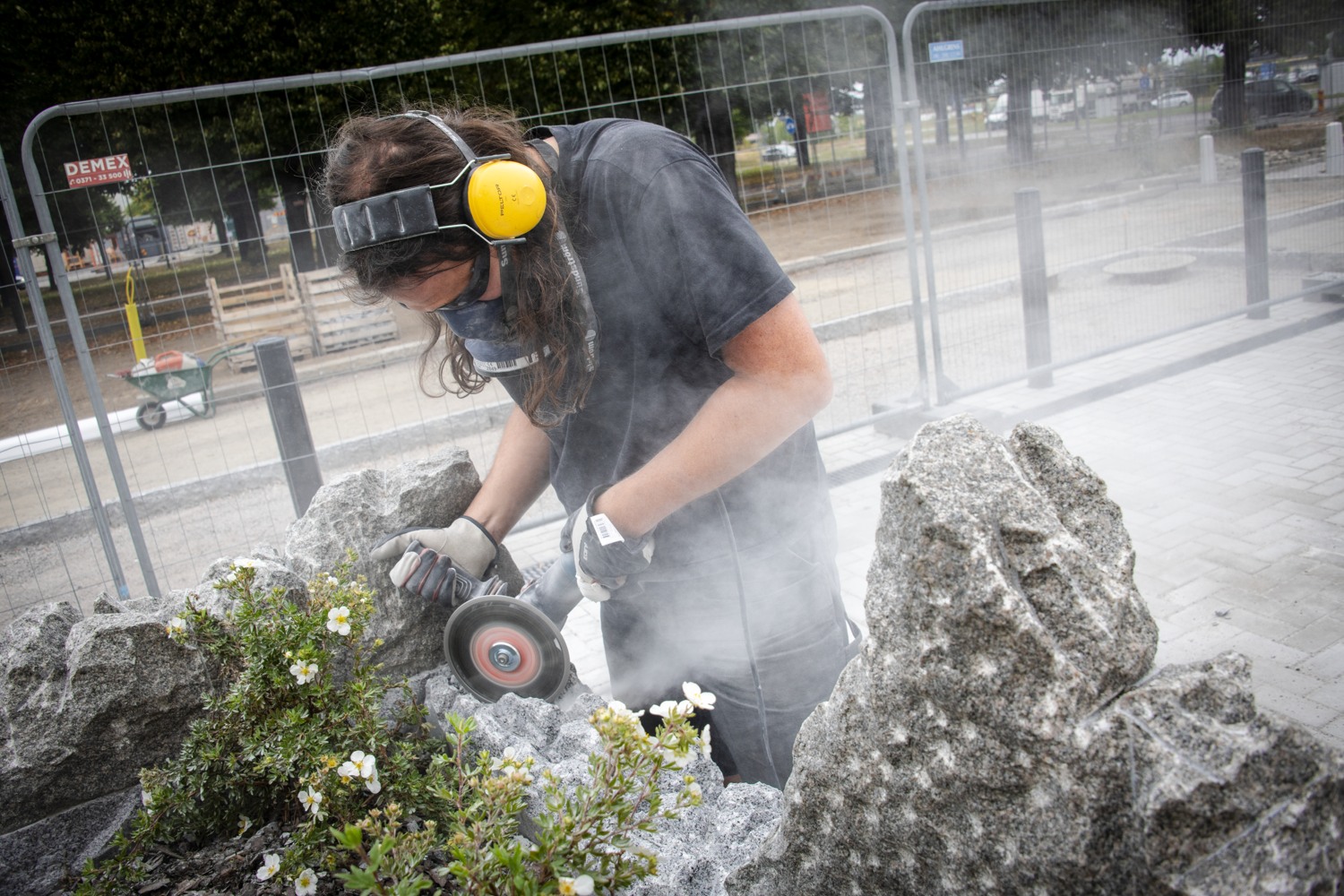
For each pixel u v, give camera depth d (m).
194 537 6.22
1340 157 7.71
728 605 1.89
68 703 1.80
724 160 5.96
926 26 6.06
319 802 1.51
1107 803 0.95
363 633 1.84
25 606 5.38
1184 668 1.01
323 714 1.70
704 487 1.56
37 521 6.49
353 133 1.47
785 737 2.01
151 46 13.79
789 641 1.94
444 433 7.74
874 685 1.11
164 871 1.75
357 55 14.48
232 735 1.74
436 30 14.70
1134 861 0.93
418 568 1.96
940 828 1.08
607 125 1.66
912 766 1.09
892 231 14.52
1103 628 1.01
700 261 1.48
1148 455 5.14
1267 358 6.57
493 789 1.30
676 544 1.83
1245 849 0.87
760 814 1.56
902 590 1.07
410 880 1.20
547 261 1.49
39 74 13.52
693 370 1.70
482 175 1.37
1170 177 9.70
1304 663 3.15
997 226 13.77
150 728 1.86
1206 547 4.04
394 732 1.94
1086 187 14.32
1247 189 7.39
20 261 4.16
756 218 6.98
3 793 1.79
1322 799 0.89
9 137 13.55
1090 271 10.25
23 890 1.82
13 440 8.39
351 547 2.05
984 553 1.00
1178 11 6.63
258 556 2.14
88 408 9.59
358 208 1.37
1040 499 1.07
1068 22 6.38
